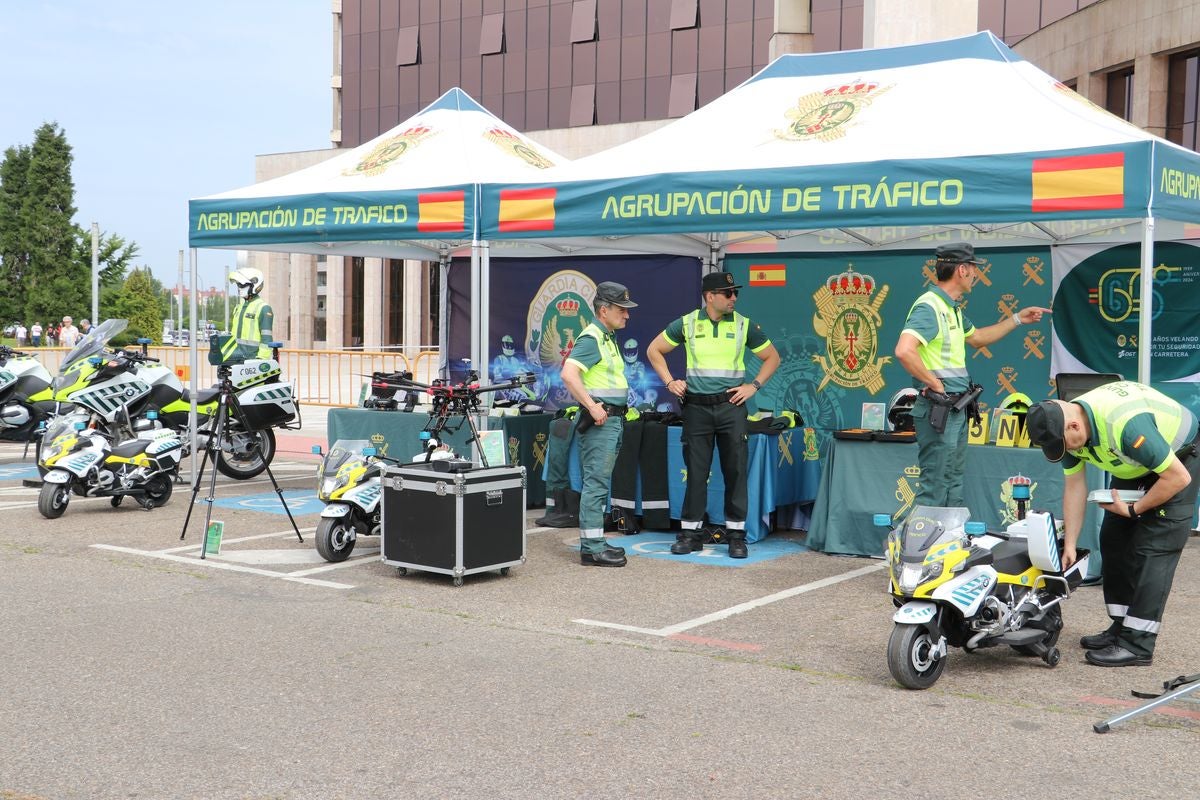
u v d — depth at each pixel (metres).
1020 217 6.47
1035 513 5.44
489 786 4.00
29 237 57.62
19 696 4.95
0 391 12.85
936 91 7.74
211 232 9.77
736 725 4.64
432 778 4.07
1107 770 4.16
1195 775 4.11
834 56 8.68
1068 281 8.88
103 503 10.24
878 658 5.61
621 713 4.78
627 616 6.40
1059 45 23.52
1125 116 21.80
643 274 10.49
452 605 6.64
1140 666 5.50
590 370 7.67
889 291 9.27
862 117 7.66
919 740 4.47
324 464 7.98
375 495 7.88
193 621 6.21
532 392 10.80
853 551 8.09
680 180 7.41
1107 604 5.70
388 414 10.09
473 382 8.18
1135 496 5.38
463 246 11.66
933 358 6.87
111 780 4.04
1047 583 5.48
